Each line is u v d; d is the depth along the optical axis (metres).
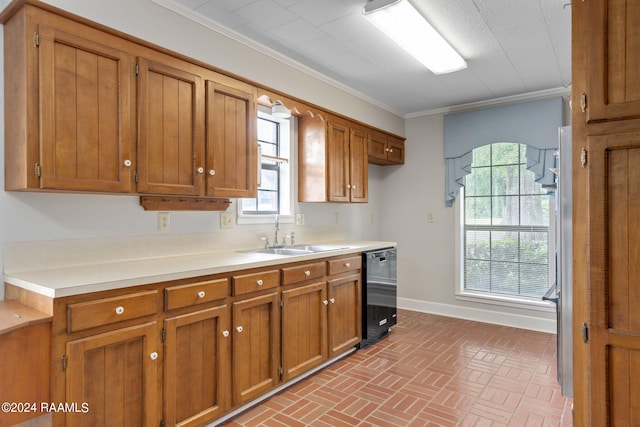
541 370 2.84
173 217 2.50
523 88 3.76
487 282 4.20
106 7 1.94
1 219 1.81
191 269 1.96
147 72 2.04
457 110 4.36
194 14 2.33
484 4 2.25
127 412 1.69
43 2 1.68
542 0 2.21
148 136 2.03
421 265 4.58
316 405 2.33
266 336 2.40
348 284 3.16
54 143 1.70
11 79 1.74
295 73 3.11
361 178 3.87
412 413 2.24
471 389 2.54
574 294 1.33
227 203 2.76
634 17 1.07
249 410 2.27
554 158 3.70
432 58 2.89
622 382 1.09
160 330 1.82
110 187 1.87
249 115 2.65
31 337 1.44
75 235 2.04
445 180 4.39
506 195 4.08
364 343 3.32
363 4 2.26
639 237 1.07
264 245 3.15
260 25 2.50
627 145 1.07
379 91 3.85
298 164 3.51
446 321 4.15
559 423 2.13
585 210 1.26
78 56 1.78
